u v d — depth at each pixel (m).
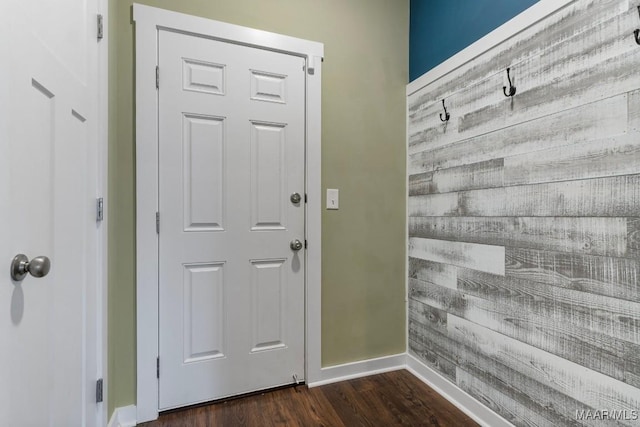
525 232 1.34
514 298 1.39
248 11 1.75
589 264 1.12
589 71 1.11
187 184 1.64
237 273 1.74
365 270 2.03
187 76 1.63
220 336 1.71
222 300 1.71
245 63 1.74
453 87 1.72
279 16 1.81
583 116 1.13
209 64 1.67
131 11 1.54
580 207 1.14
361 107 2.01
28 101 0.77
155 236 1.58
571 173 1.17
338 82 1.96
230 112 1.72
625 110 1.02
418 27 2.03
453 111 1.73
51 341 0.90
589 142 1.12
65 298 0.99
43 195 0.85
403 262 2.12
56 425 0.93
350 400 1.73
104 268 1.31
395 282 2.10
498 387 1.46
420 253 1.99
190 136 1.64
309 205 1.88
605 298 1.08
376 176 2.05
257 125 1.78
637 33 0.99
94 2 1.23
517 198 1.37
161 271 1.59
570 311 1.18
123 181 1.53
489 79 1.51
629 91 1.01
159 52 1.58
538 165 1.29
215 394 1.70
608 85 1.06
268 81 1.79
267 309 1.81
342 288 1.97
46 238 0.87
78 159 1.09
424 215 1.96
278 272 1.83
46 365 0.87
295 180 1.86
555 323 1.23
